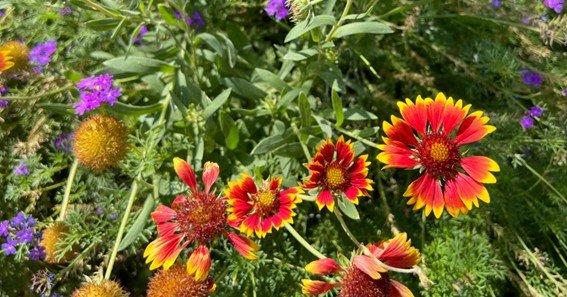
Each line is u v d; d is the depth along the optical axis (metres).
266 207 0.23
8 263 0.29
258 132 0.32
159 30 0.32
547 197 0.31
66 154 0.29
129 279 0.30
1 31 0.32
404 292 0.22
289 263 0.28
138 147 0.28
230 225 0.23
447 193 0.22
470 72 0.31
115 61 0.28
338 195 0.23
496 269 0.28
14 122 0.31
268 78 0.28
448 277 0.27
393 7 0.32
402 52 0.35
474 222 0.29
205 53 0.31
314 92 0.33
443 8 0.33
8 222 0.26
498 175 0.30
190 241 0.23
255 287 0.25
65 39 0.33
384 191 0.31
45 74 0.30
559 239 0.29
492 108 0.33
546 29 0.28
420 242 0.29
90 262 0.29
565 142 0.30
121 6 0.29
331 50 0.27
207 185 0.24
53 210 0.31
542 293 0.28
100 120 0.25
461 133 0.23
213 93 0.32
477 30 0.33
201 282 0.23
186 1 0.28
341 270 0.22
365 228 0.30
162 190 0.28
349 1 0.24
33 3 0.29
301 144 0.28
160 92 0.30
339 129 0.27
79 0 0.26
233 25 0.31
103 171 0.28
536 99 0.31
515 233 0.29
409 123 0.23
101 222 0.28
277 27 0.36
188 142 0.28
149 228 0.26
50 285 0.26
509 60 0.30
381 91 0.33
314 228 0.30
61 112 0.27
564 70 0.31
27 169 0.28
